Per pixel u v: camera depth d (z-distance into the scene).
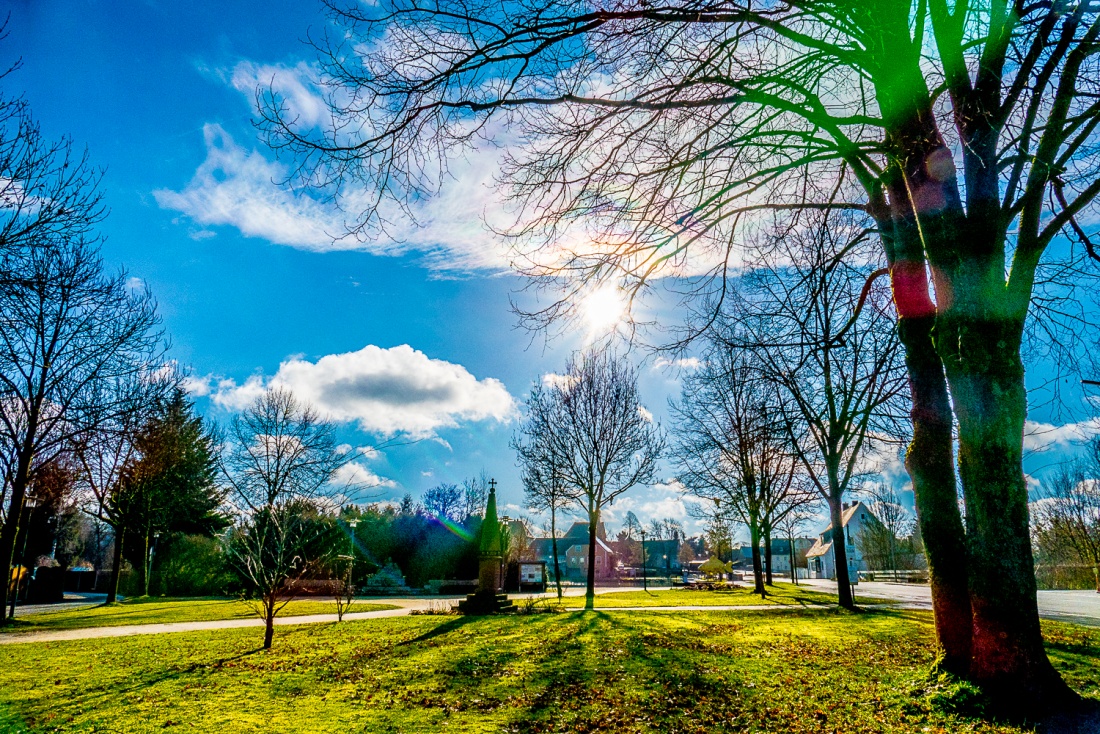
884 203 9.09
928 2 7.38
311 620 18.53
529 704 7.66
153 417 25.75
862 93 8.45
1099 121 6.91
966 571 7.67
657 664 10.00
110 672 10.13
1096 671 8.95
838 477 23.45
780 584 50.25
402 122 6.52
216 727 6.82
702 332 8.61
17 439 21.30
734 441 30.39
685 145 7.59
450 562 39.47
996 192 7.10
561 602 26.72
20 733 6.77
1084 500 46.06
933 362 8.43
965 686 6.64
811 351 8.90
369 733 6.55
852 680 8.65
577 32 6.39
